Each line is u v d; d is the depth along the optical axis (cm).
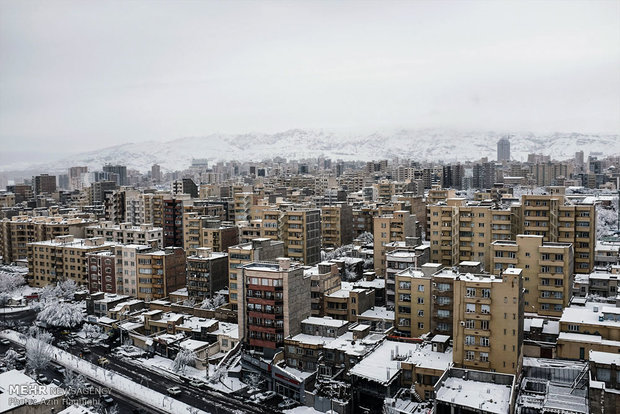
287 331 15488
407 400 12556
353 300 17088
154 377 16288
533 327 13562
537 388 12088
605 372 10975
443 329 14575
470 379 12156
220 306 19900
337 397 13438
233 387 15500
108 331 19888
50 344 18750
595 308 13825
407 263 17300
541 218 19838
